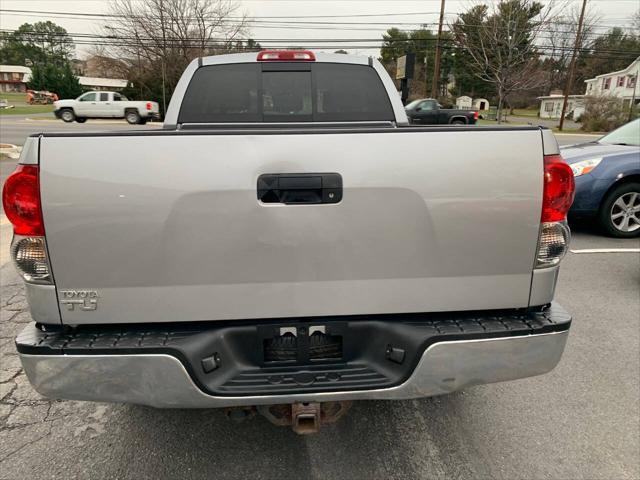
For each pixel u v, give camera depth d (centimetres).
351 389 193
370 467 235
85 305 189
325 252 192
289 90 368
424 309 202
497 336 195
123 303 190
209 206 184
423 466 236
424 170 190
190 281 190
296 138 185
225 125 349
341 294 197
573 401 288
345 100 373
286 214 187
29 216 180
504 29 3022
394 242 194
